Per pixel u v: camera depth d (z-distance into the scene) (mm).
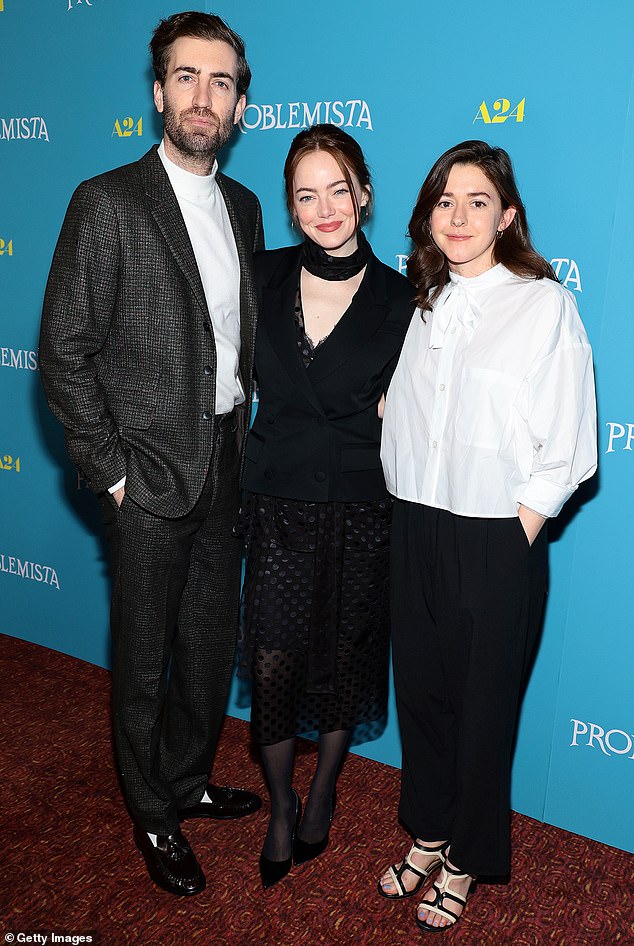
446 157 1695
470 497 1718
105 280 1788
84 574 3041
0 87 2766
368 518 1968
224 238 1954
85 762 2498
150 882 2039
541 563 1818
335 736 2096
